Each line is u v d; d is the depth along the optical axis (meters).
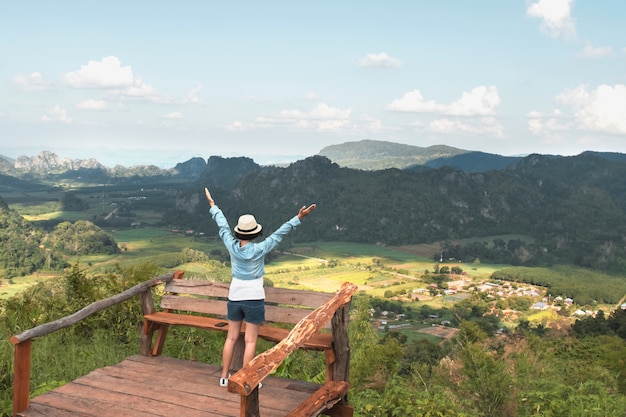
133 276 9.43
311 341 4.63
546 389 8.08
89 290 8.96
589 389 8.12
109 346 8.16
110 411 4.29
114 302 5.17
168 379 4.94
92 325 8.58
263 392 4.65
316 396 4.24
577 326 51.00
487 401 7.29
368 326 10.90
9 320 8.23
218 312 5.48
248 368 3.25
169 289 5.77
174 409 4.32
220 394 4.62
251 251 4.64
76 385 4.79
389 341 8.64
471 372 7.61
